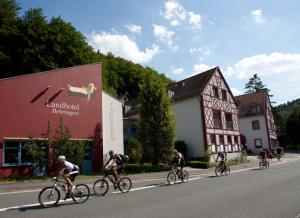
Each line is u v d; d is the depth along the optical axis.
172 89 41.03
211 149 34.56
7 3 38.69
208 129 34.78
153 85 26.45
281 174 20.20
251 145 52.88
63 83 24.12
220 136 36.81
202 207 9.96
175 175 16.83
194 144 35.06
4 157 20.12
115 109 28.80
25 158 21.06
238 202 10.76
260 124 52.09
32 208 9.98
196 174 22.48
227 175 21.09
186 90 38.16
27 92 21.84
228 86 40.34
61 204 10.64
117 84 69.69
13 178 19.59
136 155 27.52
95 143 25.39
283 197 11.66
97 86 26.70
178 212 9.25
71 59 40.81
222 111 38.22
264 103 53.44
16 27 37.53
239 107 56.22
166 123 25.77
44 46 37.97
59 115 23.42
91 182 17.27
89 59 43.94
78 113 24.70
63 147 21.03
